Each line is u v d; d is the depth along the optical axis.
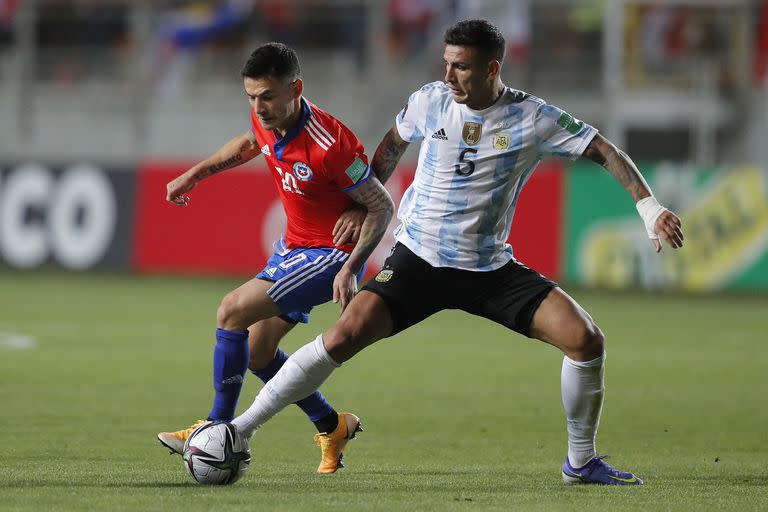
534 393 31.86
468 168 17.97
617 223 67.81
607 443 24.09
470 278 18.17
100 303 55.91
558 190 68.00
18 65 84.88
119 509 15.22
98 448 21.88
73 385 31.39
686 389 33.19
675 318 55.12
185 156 84.81
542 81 85.56
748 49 88.69
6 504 15.57
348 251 19.11
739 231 67.44
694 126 87.69
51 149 84.38
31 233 69.56
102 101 85.12
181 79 87.00
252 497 16.36
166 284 66.69
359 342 17.70
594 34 87.94
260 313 18.80
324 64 86.56
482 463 21.17
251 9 87.94
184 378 33.38
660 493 17.47
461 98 17.66
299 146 18.50
